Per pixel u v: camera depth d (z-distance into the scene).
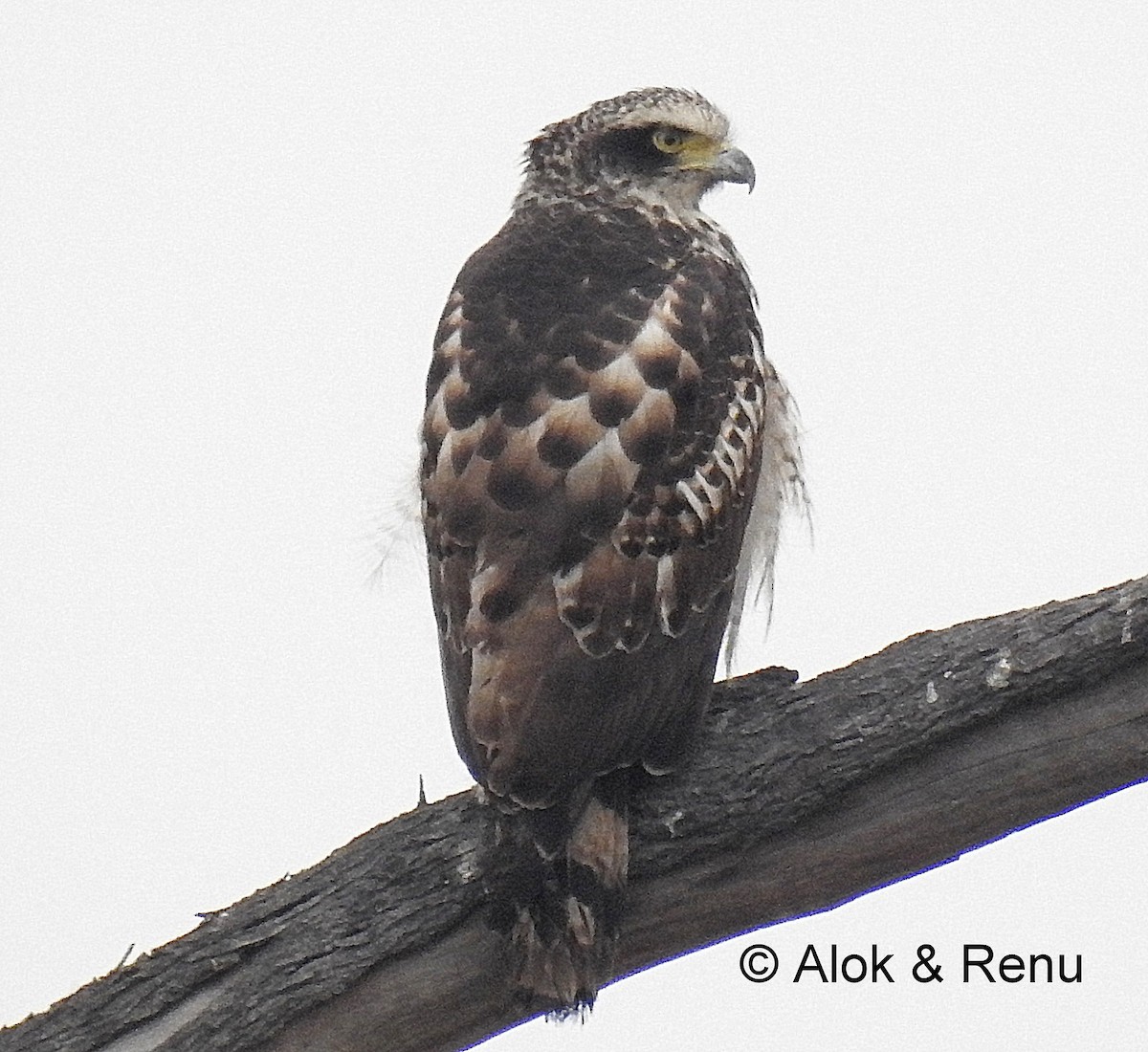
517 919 9.45
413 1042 10.32
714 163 12.77
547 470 9.88
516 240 11.66
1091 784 10.27
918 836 10.31
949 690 10.13
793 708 10.30
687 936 10.41
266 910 10.30
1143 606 10.02
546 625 9.56
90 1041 10.20
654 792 10.17
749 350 11.23
